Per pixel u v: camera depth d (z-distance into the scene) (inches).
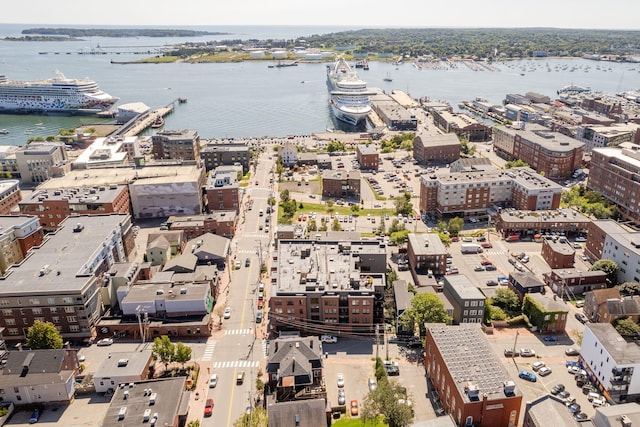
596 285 7583.7
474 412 4638.3
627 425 4421.8
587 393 5492.1
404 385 5679.1
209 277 7504.9
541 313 6476.4
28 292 6314.0
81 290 6373.0
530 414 4596.5
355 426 5083.7
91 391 5649.6
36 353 5644.7
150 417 4877.0
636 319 6422.2
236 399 5511.8
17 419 5285.4
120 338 6648.6
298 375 5462.6
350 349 6397.6
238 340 6574.8
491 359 5201.8
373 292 6628.9
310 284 6692.9
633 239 7815.0
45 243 7637.8
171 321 6737.2
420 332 6422.2
